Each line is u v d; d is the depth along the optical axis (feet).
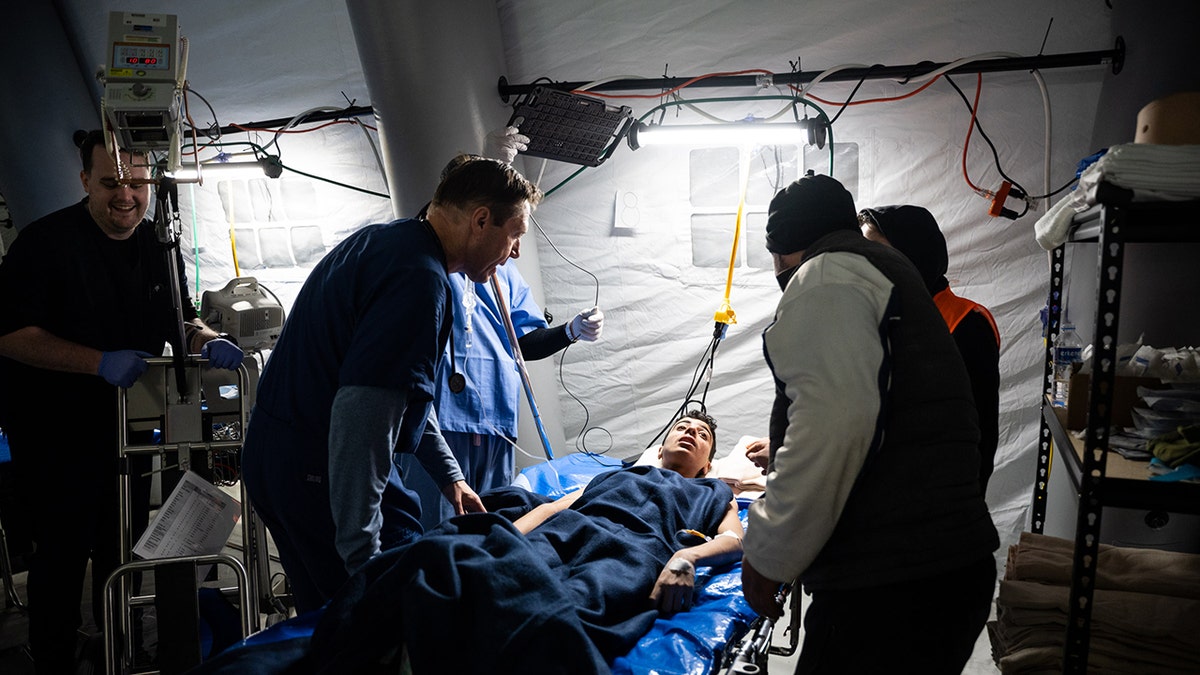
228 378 7.98
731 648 5.61
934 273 7.00
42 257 7.72
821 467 4.22
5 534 10.27
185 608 6.92
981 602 4.61
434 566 5.19
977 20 9.76
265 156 10.98
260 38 11.89
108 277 8.15
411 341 5.62
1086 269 8.84
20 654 9.20
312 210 12.71
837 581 4.58
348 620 5.12
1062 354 7.13
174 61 6.86
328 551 6.34
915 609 4.45
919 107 10.30
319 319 6.05
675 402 12.11
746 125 9.70
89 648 8.12
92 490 8.13
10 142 12.39
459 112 10.16
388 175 10.52
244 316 10.56
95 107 13.29
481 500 8.15
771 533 4.47
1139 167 4.59
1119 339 7.71
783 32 10.37
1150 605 5.50
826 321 4.31
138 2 12.08
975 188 9.86
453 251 6.15
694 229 11.41
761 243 11.22
